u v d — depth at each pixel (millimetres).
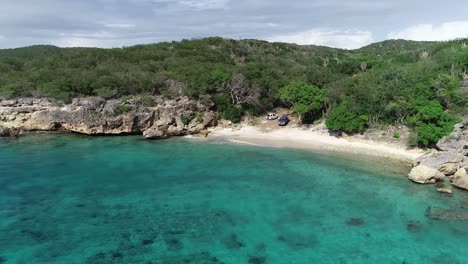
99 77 83688
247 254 31828
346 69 114062
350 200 42594
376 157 58531
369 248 32656
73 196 43625
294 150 63312
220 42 142375
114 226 36594
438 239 34000
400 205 41094
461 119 59438
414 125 62188
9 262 30203
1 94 76688
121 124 74312
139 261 30656
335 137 68750
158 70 96062
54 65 98938
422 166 48438
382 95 67938
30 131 74562
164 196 43875
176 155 60688
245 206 41156
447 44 112812
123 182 48281
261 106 86688
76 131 74062
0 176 49750
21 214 38781
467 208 40094
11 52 139750
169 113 77188
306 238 34406
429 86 66562
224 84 85688
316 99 76750
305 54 164250
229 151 63156
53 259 30781
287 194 44406
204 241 33969
